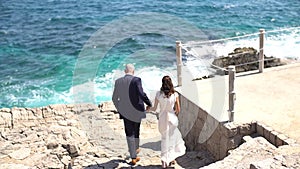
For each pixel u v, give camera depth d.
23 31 31.83
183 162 7.96
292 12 34.06
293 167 4.93
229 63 15.17
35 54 25.28
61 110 11.64
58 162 8.17
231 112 7.62
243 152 6.83
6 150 8.73
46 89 18.88
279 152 6.65
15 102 17.48
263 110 8.23
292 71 10.48
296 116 7.90
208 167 6.52
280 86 9.52
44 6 42.34
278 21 31.20
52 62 23.38
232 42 23.50
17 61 23.92
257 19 32.09
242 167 6.22
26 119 11.11
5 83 19.94
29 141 9.29
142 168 7.61
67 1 44.72
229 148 7.56
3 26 33.78
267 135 7.36
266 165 5.00
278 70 10.61
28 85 19.53
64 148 8.78
